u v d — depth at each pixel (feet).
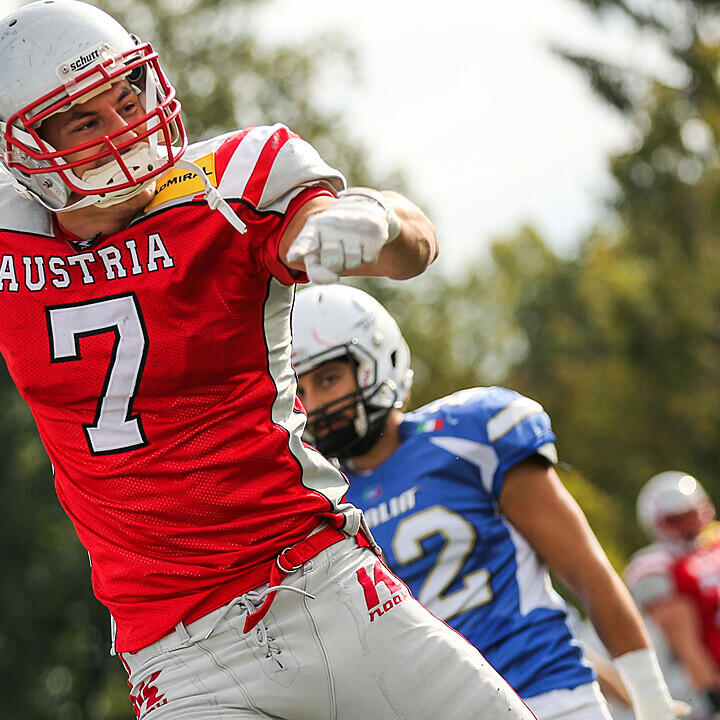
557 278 355.56
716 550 89.20
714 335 208.54
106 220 30.01
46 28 28.84
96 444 30.96
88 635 194.08
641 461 209.56
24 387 31.12
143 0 229.25
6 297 30.50
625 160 212.84
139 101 29.50
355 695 31.22
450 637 31.96
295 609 31.12
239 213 29.63
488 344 372.58
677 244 209.56
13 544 187.62
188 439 30.58
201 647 31.14
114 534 31.45
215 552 31.07
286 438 31.40
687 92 212.84
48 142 29.22
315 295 46.98
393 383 46.47
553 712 43.06
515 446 44.39
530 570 45.11
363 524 32.68
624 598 44.06
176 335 29.99
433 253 30.45
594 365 232.53
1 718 188.55
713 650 86.84
